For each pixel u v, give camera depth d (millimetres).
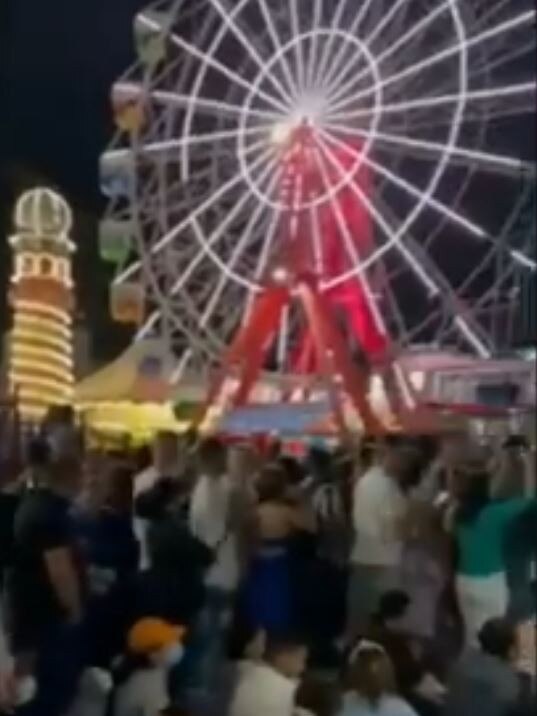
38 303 33094
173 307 33281
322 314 31500
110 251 33906
